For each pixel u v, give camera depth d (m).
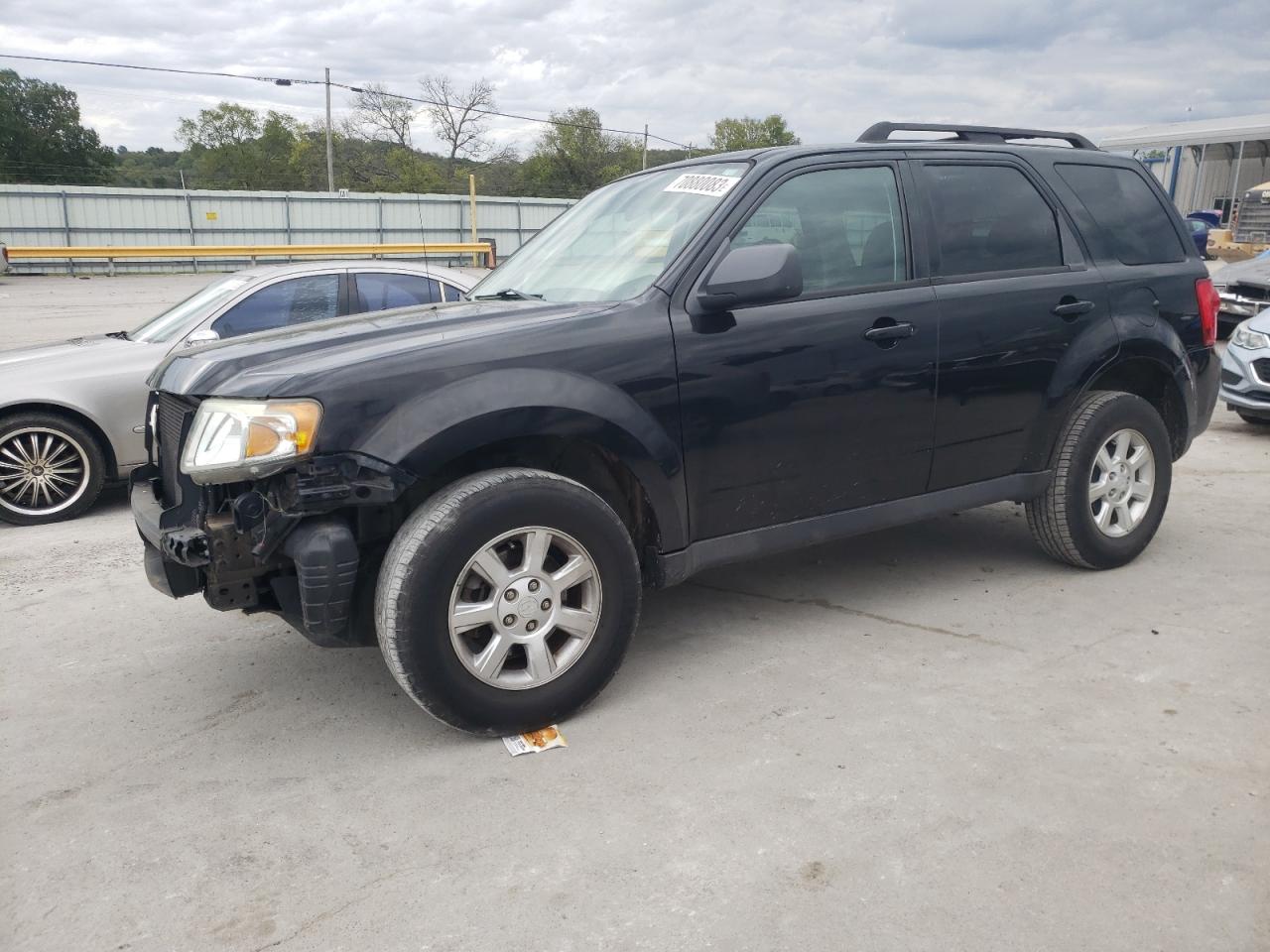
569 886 2.46
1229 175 25.16
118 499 6.83
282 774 3.06
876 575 4.65
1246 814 2.64
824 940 2.23
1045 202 4.34
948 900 2.34
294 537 2.94
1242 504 5.75
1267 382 7.62
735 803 2.79
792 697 3.43
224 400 2.95
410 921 2.35
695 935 2.26
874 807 2.73
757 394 3.50
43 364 6.15
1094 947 2.17
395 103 66.31
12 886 2.54
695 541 3.53
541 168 72.75
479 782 2.95
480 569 3.04
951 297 3.93
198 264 37.41
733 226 3.56
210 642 4.16
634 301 3.40
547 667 3.18
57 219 38.31
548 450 3.41
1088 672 3.54
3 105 80.88
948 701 3.35
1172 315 4.59
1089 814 2.66
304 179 72.12
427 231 44.81
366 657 3.96
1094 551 4.47
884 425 3.81
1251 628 3.91
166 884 2.53
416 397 2.96
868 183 3.89
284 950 2.27
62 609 4.60
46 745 3.29
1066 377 4.24
